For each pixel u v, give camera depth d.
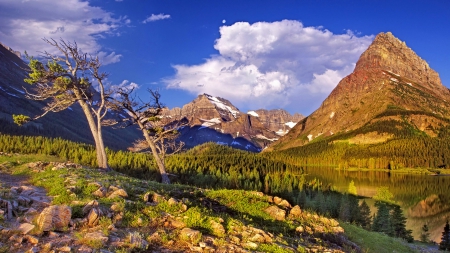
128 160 84.81
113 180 17.36
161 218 11.57
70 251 8.12
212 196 17.47
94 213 10.40
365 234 22.22
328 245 14.38
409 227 83.25
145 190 15.39
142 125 32.69
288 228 14.96
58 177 16.36
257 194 18.94
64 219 9.83
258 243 10.94
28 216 10.29
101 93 28.91
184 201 13.92
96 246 8.54
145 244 9.17
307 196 92.50
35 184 16.08
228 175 115.56
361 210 75.25
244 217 14.88
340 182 159.00
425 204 108.69
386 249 20.03
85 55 27.62
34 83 27.06
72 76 27.47
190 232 10.43
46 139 98.19
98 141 28.14
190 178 98.56
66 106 28.72
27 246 8.33
